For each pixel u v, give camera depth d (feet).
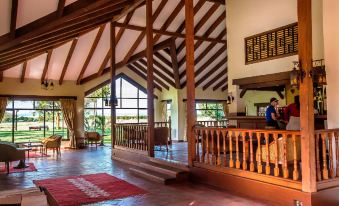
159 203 16.47
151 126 27.37
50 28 19.21
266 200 16.35
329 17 18.22
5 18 17.06
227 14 33.04
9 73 42.73
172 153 30.96
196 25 40.01
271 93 43.65
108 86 53.83
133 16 36.14
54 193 18.80
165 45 43.39
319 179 14.69
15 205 7.34
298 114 20.15
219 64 50.24
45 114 47.06
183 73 50.16
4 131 43.93
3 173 25.64
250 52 30.09
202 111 57.26
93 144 51.03
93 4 17.42
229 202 16.29
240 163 19.48
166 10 37.04
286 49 26.58
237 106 31.76
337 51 17.74
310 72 14.43
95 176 23.85
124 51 44.42
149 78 27.58
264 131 16.66
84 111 50.44
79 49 41.32
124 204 16.44
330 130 15.28
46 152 38.34
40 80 45.96
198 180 21.17
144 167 26.00
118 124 34.24
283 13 26.96
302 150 14.53
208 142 20.76
